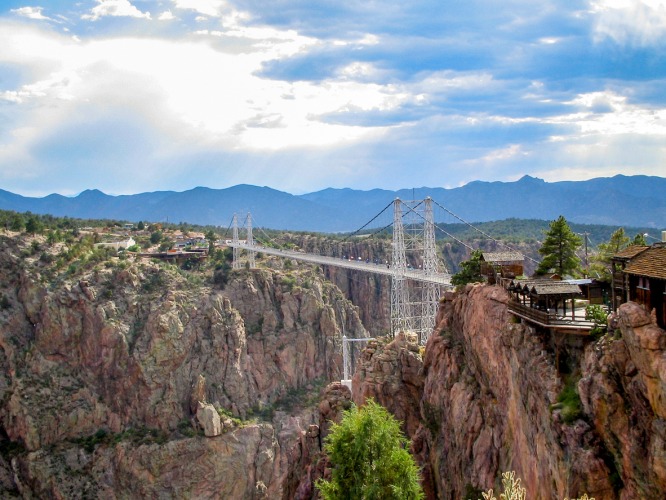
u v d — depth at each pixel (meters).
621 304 46.72
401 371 100.12
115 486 172.25
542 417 51.41
